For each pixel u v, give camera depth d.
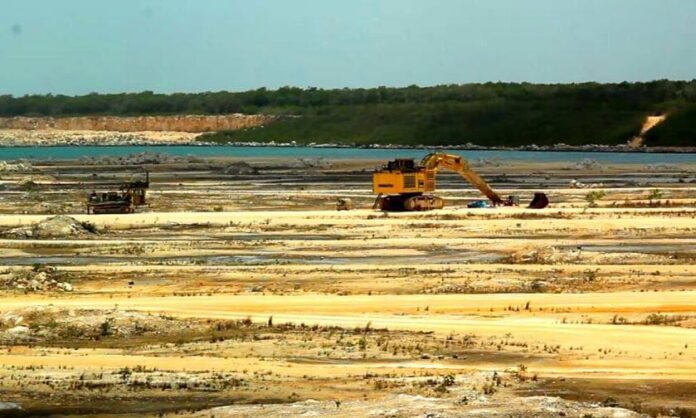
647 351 118.69
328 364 113.94
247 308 147.00
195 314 142.25
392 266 189.12
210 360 116.06
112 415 94.88
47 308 139.50
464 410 90.25
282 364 113.75
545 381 104.19
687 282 169.38
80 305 147.38
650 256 197.75
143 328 133.62
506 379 105.19
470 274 177.00
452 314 141.75
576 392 99.81
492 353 118.25
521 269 182.88
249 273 180.50
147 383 105.25
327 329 131.75
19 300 154.75
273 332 130.50
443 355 117.62
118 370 111.12
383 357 117.00
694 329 130.00
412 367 111.94
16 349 122.88
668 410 93.50
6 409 96.81
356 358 116.75
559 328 130.25
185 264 195.12
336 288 165.38
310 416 90.00
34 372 110.50
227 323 135.50
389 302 150.00
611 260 194.62
